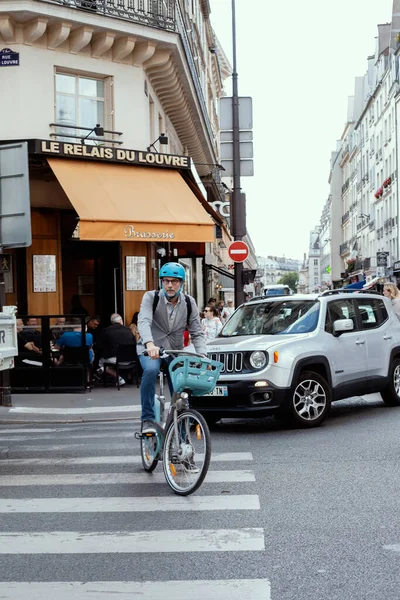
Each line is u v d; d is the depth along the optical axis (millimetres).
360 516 5750
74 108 19078
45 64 18219
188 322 7332
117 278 20047
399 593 4184
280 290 66375
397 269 54500
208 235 18625
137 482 7191
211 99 49188
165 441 6836
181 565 4754
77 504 6406
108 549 5129
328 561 4746
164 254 22125
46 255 19016
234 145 19938
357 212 81438
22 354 15617
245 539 5254
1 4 17188
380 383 11578
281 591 4262
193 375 6668
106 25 18578
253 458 8141
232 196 19969
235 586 4359
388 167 60875
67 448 9328
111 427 11438
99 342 16453
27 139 17219
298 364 10055
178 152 29812
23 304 18672
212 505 6219
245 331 11164
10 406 13594
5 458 8773
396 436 9148
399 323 12328
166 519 5844
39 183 18906
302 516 5805
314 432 9773
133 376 17625
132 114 19875
